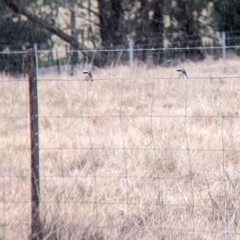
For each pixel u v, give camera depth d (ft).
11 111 61.52
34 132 37.63
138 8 148.46
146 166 46.83
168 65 117.50
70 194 40.24
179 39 152.15
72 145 52.01
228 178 41.27
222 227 37.76
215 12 153.17
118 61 107.65
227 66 100.17
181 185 42.96
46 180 42.50
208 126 54.90
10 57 137.59
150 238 37.32
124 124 58.18
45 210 37.81
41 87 74.90
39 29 151.94
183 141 50.72
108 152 50.11
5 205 38.96
